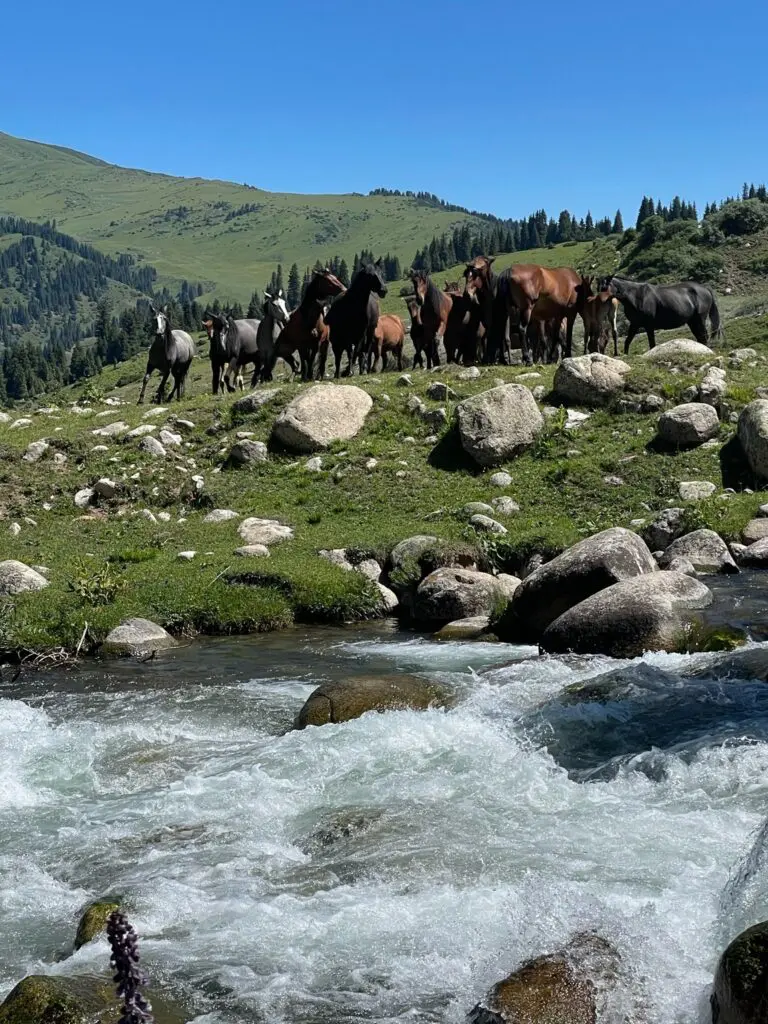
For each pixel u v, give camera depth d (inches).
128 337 7386.8
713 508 790.5
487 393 978.7
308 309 1227.9
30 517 972.6
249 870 311.4
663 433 936.3
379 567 770.8
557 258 5895.7
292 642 653.3
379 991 237.1
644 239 4220.0
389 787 368.5
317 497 948.0
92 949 263.6
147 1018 123.0
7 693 544.7
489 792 358.3
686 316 1359.5
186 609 685.9
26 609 671.8
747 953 197.2
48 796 388.8
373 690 468.4
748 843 298.8
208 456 1058.7
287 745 422.9
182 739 458.3
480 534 788.6
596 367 1034.7
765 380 1047.0
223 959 255.3
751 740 375.6
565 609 612.4
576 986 217.0
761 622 537.0
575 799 347.6
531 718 429.1
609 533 628.4
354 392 1078.4
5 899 299.9
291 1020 227.8
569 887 273.1
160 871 314.2
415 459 990.4
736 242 3828.7
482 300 1273.4
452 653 604.1
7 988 249.1
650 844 304.5
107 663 611.5
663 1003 217.9
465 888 285.3
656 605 536.4
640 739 396.8
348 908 278.1
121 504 987.9
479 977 237.8
